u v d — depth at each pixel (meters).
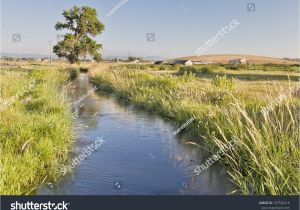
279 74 32.53
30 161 6.67
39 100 13.07
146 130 10.89
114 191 6.14
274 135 6.97
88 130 10.86
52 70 35.97
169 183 6.49
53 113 11.09
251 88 16.09
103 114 13.98
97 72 35.34
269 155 6.38
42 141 7.45
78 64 69.31
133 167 7.34
